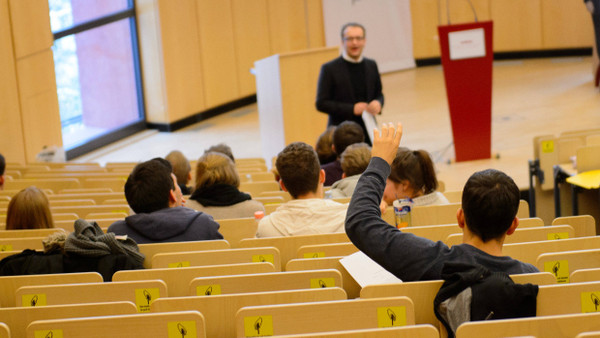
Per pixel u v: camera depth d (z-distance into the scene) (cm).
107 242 335
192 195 428
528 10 1501
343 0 1430
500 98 1203
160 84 1172
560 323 219
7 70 902
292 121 906
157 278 309
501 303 229
